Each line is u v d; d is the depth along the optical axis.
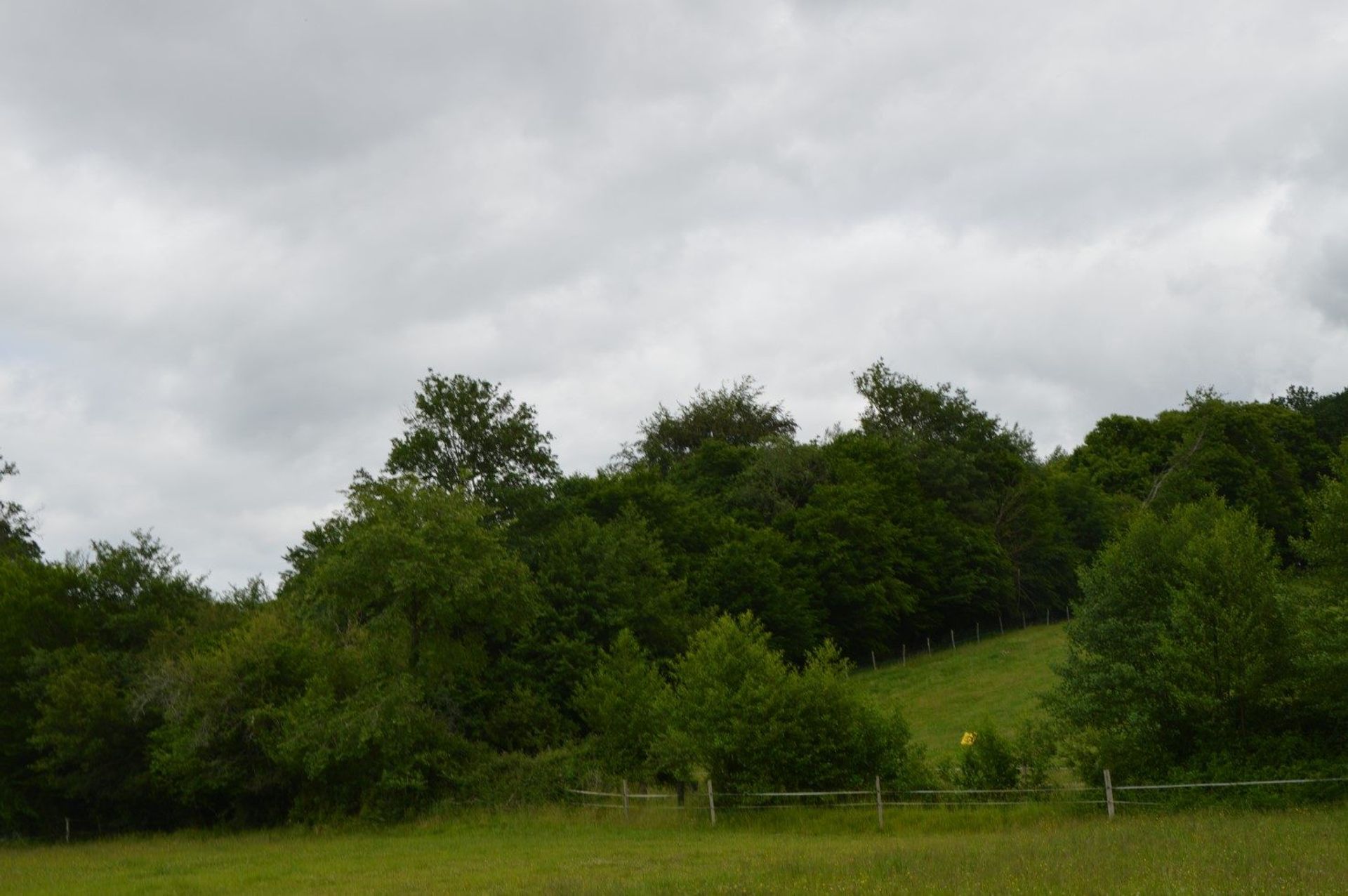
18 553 64.31
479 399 56.56
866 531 71.50
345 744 36.31
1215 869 16.16
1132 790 27.25
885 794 31.00
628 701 39.91
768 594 64.31
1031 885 15.55
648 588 54.69
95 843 41.19
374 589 40.41
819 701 32.22
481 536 41.34
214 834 40.75
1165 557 29.41
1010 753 30.72
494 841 30.25
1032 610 82.88
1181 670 27.12
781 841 26.66
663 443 109.19
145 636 48.50
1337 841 18.67
